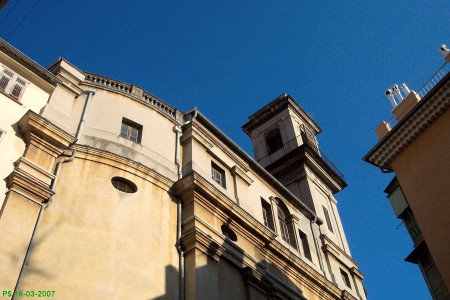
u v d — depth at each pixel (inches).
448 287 727.1
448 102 789.9
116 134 740.7
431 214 784.3
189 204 725.3
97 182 660.7
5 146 597.6
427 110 816.9
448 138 787.4
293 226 958.4
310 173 1213.7
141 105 816.3
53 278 540.1
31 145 619.8
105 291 562.6
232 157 904.9
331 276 976.9
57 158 650.8
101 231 611.8
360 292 1038.4
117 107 781.9
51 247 563.5
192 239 676.7
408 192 838.5
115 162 695.7
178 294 630.5
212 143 876.6
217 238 716.0
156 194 709.3
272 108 1466.5
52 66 786.2
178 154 800.9
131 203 668.1
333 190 1294.3
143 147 754.2
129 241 626.5
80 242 587.2
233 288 692.7
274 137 1432.1
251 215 810.8
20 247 530.9
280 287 800.3
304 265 884.6
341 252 1075.9
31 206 570.9
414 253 836.6
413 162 844.0
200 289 631.8
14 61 671.8
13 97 646.5
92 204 632.4
